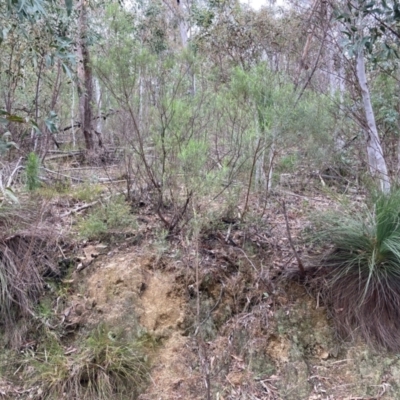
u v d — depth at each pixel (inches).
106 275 112.1
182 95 130.3
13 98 185.0
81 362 96.0
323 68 222.8
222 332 108.1
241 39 276.8
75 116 243.0
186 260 114.6
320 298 111.7
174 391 98.4
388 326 106.3
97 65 126.2
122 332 104.3
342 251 111.7
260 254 119.3
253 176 132.5
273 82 124.8
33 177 135.7
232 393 99.4
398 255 99.8
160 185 124.6
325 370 104.3
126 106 128.7
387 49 137.6
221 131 128.1
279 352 106.3
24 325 103.9
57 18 173.9
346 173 183.9
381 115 186.1
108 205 132.0
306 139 150.4
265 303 112.0
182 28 361.4
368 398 99.4
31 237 113.5
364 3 133.1
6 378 96.6
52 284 110.7
